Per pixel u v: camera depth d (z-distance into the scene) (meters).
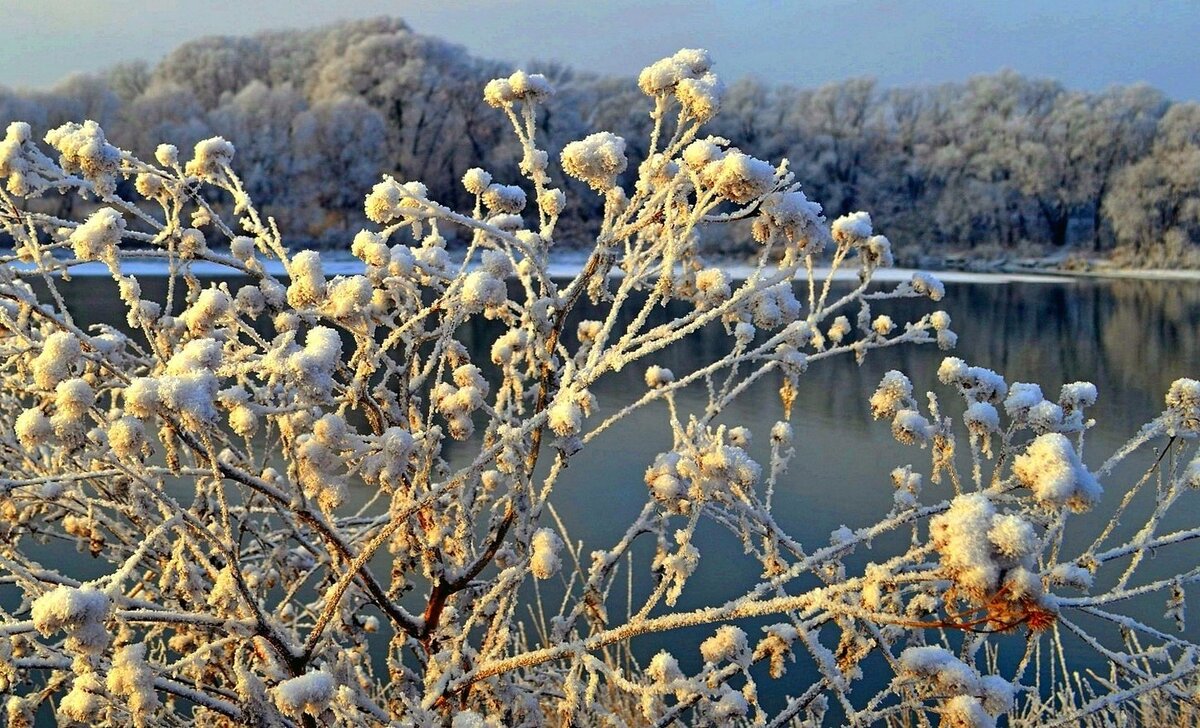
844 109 63.94
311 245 38.12
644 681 3.11
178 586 2.53
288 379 2.34
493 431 2.86
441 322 2.88
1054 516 2.56
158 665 2.03
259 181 39.28
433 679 2.46
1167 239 55.66
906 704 2.04
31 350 2.62
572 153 2.48
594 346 2.45
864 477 9.79
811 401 14.10
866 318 2.69
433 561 2.67
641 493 8.72
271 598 4.59
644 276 2.62
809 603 1.67
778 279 2.36
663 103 2.48
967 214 59.09
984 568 1.38
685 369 15.55
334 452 2.17
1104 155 58.16
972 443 2.61
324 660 2.60
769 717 5.08
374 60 52.09
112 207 2.74
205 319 2.29
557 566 2.32
